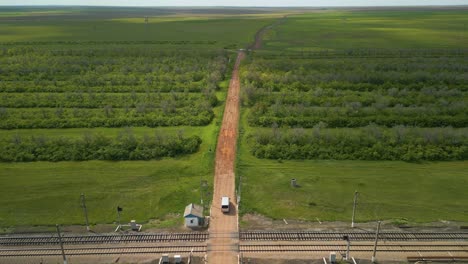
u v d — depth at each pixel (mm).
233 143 86062
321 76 129000
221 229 58188
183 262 51688
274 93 115500
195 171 74625
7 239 56625
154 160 79062
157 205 64625
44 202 65500
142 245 55031
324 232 57500
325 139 83938
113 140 84688
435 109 99812
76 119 97062
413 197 66312
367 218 60781
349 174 73500
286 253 53250
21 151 80562
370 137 83938
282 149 80812
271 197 66250
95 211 63188
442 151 79938
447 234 56781
